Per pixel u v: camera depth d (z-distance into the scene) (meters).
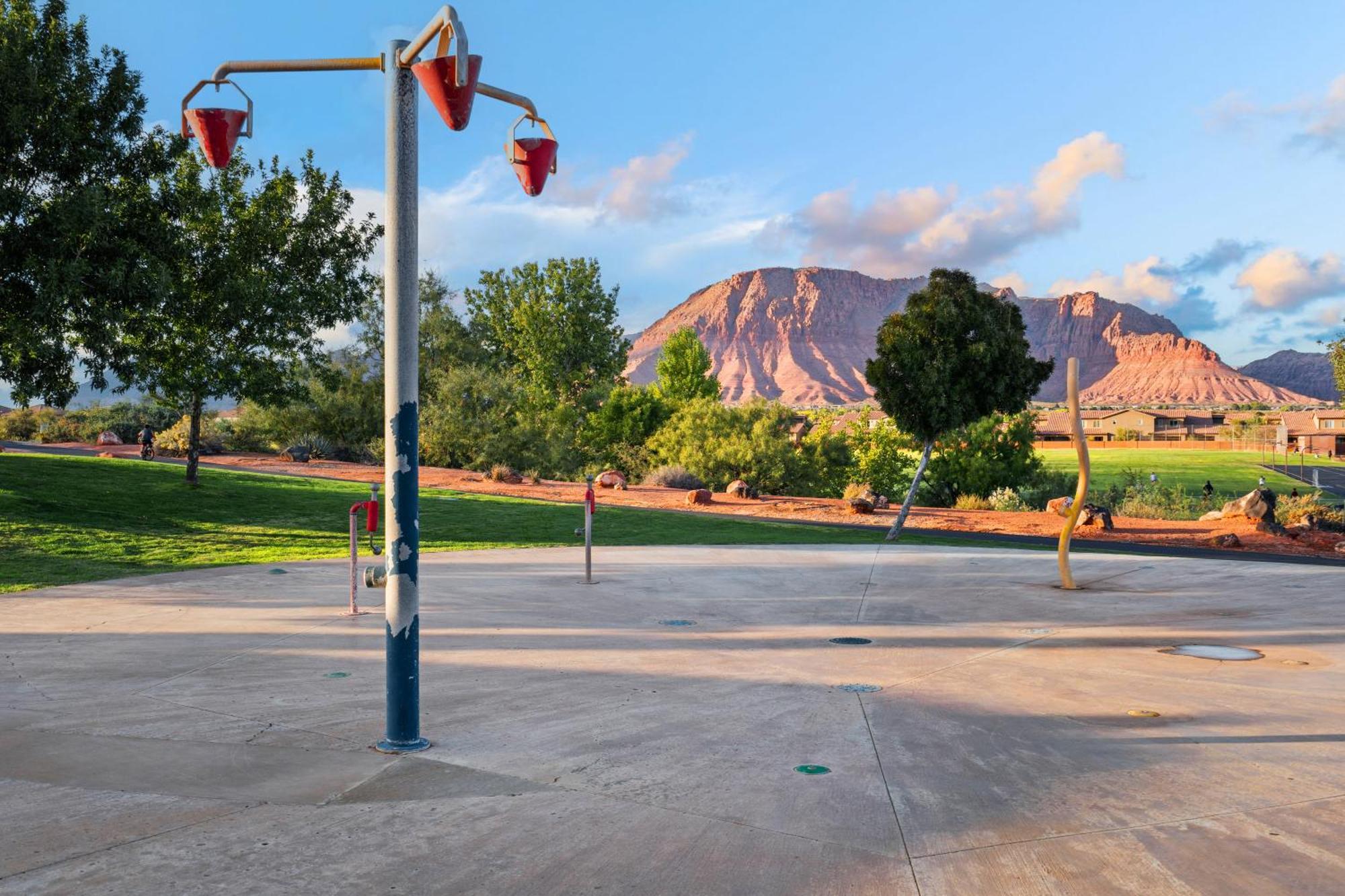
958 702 6.61
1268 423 157.88
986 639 9.14
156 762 5.00
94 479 25.78
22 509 18.73
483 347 68.81
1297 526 23.48
